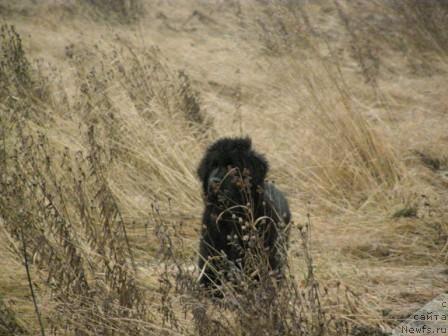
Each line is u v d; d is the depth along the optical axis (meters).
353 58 26.25
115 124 15.09
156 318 8.76
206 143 16.02
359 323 9.10
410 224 12.61
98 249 9.76
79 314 8.29
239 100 19.58
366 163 14.99
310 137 15.58
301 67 17.44
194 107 17.19
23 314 9.34
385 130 16.91
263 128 17.17
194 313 7.87
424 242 12.02
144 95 16.73
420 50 28.00
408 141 17.20
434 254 11.61
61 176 12.60
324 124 15.56
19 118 14.37
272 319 7.58
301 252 11.27
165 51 24.50
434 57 27.39
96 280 8.98
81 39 25.56
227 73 22.77
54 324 8.77
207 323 7.84
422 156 16.59
